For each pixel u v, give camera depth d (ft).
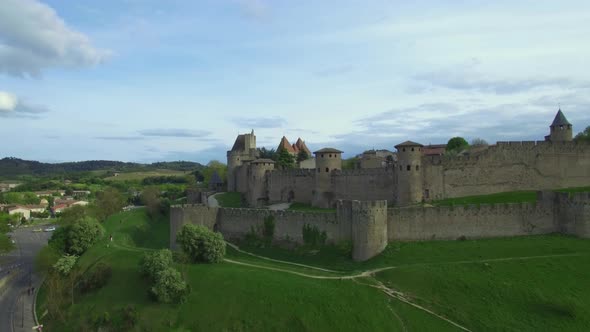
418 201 331.16
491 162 356.38
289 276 245.45
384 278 238.07
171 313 223.92
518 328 196.65
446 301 215.51
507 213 290.15
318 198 382.01
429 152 555.69
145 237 392.88
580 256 243.19
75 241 340.18
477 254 259.60
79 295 262.26
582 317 199.62
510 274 229.66
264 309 215.31
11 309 298.56
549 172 360.48
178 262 259.19
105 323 226.17
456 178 352.49
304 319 207.21
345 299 217.56
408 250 272.51
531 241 275.59
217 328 210.59
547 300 210.18
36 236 643.04
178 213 346.54
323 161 380.37
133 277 257.14
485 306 210.18
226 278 241.55
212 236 275.59
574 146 363.35
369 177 362.33
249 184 443.32
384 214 280.92
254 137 590.96
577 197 280.51
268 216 328.70
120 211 548.31
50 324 251.80
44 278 339.98
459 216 289.12
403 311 209.97
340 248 289.94
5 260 460.96
